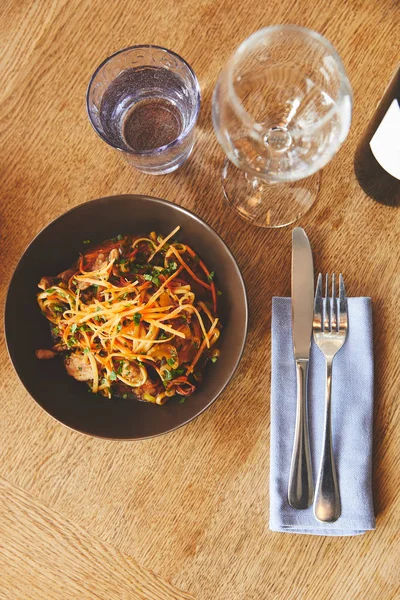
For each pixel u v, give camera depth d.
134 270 0.55
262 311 0.57
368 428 0.55
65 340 0.54
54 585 0.56
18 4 0.58
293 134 0.48
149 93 0.57
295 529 0.54
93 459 0.56
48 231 0.53
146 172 0.57
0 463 0.57
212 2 0.57
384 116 0.48
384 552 0.55
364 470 0.54
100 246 0.56
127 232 0.56
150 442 0.56
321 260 0.57
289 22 0.57
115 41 0.58
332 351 0.55
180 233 0.56
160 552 0.56
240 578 0.55
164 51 0.53
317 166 0.49
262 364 0.56
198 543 0.56
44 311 0.55
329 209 0.57
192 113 0.54
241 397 0.56
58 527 0.56
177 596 0.56
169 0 0.58
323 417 0.55
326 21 0.57
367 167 0.53
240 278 0.52
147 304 0.52
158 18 0.58
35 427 0.57
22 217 0.58
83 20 0.58
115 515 0.56
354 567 0.55
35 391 0.52
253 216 0.57
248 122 0.47
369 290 0.57
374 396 0.56
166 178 0.58
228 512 0.56
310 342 0.55
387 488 0.55
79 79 0.58
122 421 0.54
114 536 0.56
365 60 0.57
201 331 0.54
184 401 0.54
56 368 0.55
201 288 0.56
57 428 0.57
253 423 0.56
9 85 0.58
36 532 0.56
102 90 0.56
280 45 0.48
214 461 0.56
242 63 0.49
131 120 0.57
